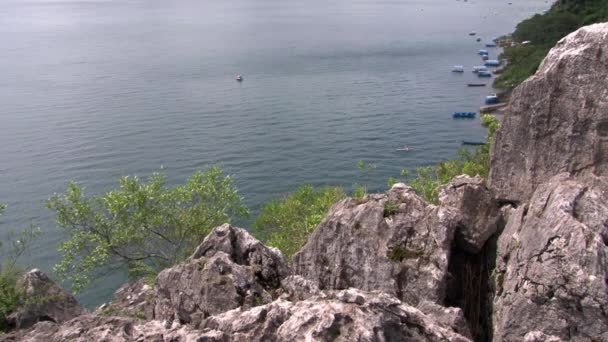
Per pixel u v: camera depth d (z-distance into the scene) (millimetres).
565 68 15672
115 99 134625
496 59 169625
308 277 17328
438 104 124125
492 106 117250
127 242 29438
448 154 94625
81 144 101188
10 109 126500
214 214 30297
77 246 29625
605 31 15359
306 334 10742
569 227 12273
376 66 169125
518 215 14375
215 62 184500
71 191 30375
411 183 27812
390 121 112750
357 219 16812
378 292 11953
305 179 85375
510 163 16703
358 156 94375
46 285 22812
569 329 11766
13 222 69875
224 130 109250
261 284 15469
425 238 15664
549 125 15938
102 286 51000
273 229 32094
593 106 15234
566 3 178875
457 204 16422
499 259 14234
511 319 12445
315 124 111938
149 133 107625
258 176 86750
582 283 11703
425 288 14773
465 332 12789
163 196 29969
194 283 15281
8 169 89062
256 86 147250
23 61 194250
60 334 14453
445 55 182375
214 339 11641
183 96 137125
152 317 17422
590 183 14531
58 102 132375
